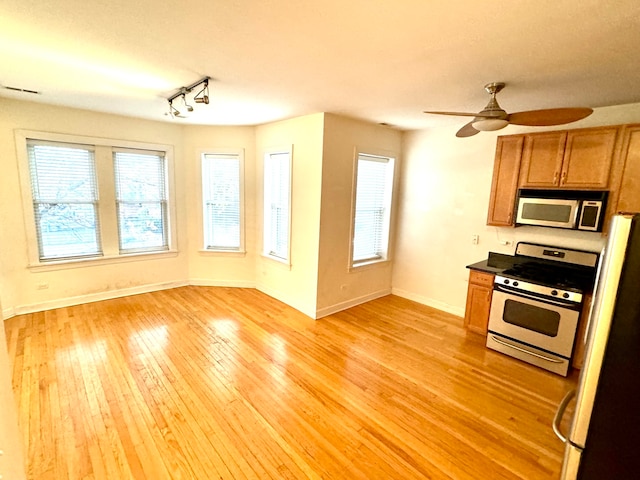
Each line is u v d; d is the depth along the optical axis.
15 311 3.77
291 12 1.60
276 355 3.14
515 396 2.62
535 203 3.26
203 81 2.70
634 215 0.88
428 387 2.71
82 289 4.21
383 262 4.87
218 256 5.07
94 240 4.27
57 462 1.86
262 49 2.06
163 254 4.83
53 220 3.94
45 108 3.66
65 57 2.26
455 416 2.36
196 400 2.44
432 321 4.08
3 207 3.58
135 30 1.85
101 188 4.18
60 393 2.46
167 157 4.64
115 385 2.58
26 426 2.12
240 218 4.93
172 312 4.08
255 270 5.11
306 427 2.21
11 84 2.91
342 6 1.53
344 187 4.07
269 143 4.53
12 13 1.67
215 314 4.07
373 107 3.38
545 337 3.01
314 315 4.05
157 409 2.33
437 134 4.36
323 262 4.01
